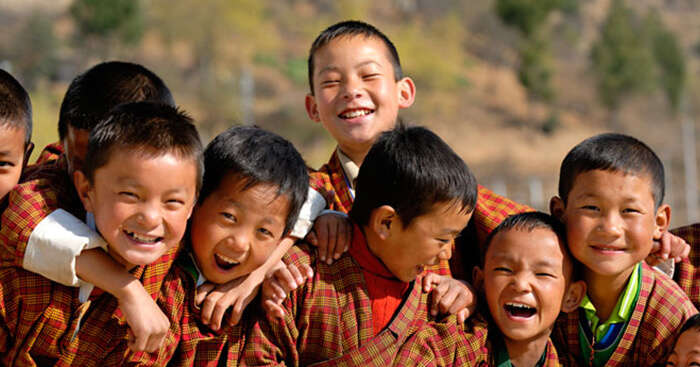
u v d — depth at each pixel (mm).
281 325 3137
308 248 3289
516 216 3439
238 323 3215
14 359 2961
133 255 2793
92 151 2820
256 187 2938
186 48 69312
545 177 58688
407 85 4215
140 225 2764
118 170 2750
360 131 3840
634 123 75750
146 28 67500
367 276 3281
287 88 67125
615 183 3252
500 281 3326
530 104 76688
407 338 3273
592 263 3312
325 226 3320
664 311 3432
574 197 3338
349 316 3209
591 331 3523
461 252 3812
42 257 2807
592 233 3281
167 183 2770
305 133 57844
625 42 77375
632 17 93250
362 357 3152
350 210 3455
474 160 62438
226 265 3115
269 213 2969
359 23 4055
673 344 3410
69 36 66562
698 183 58344
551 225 3375
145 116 2836
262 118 60406
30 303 2900
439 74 73562
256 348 3143
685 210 51125
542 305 3299
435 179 3047
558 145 68875
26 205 2883
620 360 3469
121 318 3021
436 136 3271
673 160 64188
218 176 2986
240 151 2994
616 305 3469
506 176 58469
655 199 3338
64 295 2928
